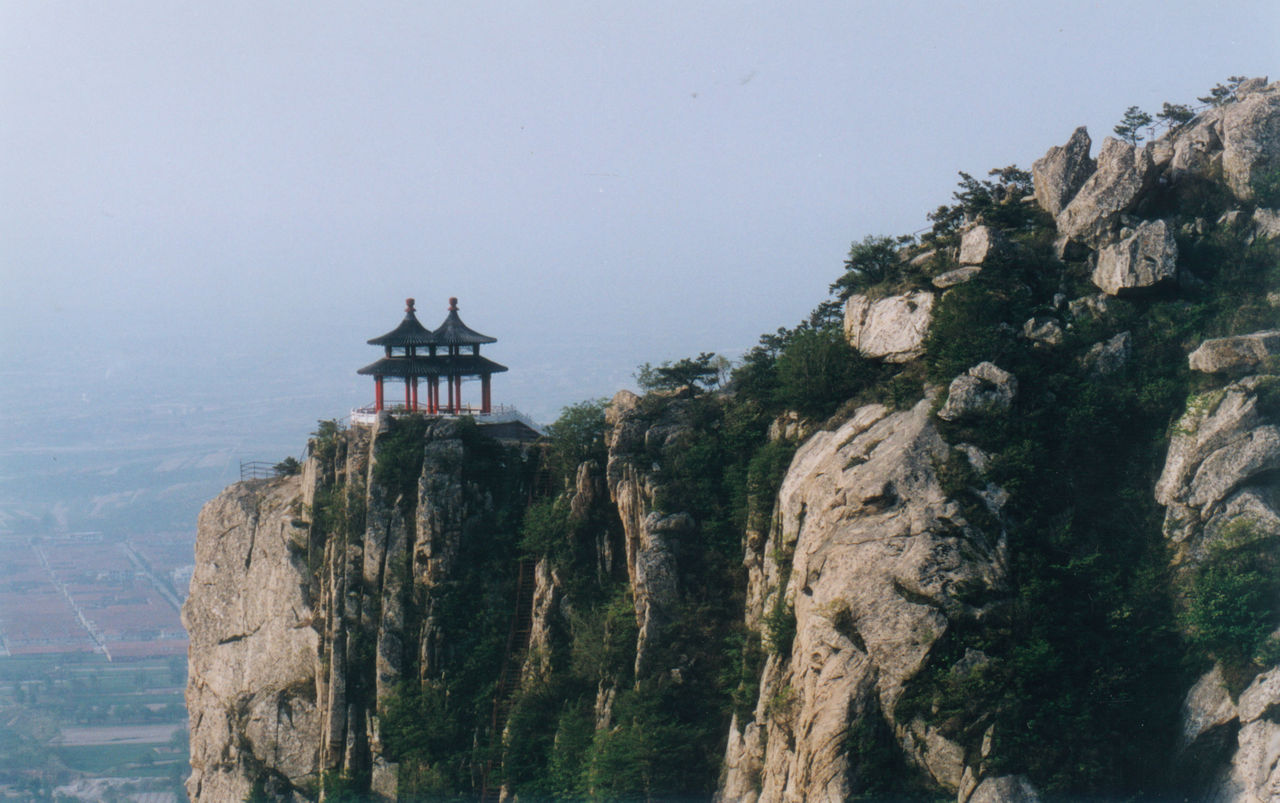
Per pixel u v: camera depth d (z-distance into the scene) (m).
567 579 121.06
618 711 107.00
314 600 135.25
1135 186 98.88
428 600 124.44
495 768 115.44
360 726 125.25
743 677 98.50
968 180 112.44
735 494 111.12
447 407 139.62
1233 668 80.06
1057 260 100.25
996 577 83.62
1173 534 86.31
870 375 103.00
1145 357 93.44
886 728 82.12
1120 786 79.12
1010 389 90.12
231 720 138.62
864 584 85.12
